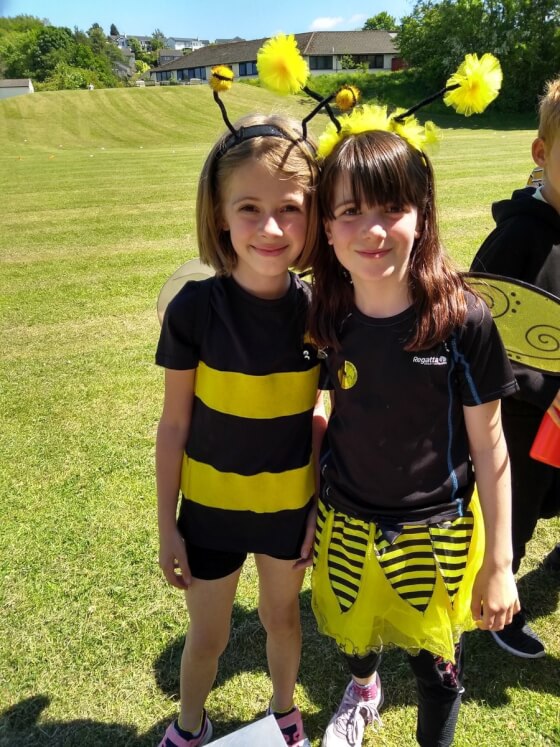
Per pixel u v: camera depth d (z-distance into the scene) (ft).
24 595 7.58
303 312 4.70
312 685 6.49
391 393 4.29
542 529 8.55
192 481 5.04
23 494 9.50
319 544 4.87
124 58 344.08
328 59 175.42
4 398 12.65
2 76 234.58
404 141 4.12
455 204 30.30
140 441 10.96
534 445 5.15
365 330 4.30
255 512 4.98
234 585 5.36
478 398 4.26
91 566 8.04
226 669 6.67
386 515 4.51
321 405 5.35
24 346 15.40
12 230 29.30
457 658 4.96
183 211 32.63
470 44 103.76
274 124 4.42
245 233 4.28
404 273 4.13
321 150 4.40
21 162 58.65
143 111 96.68
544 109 5.31
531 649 6.59
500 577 4.51
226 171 4.32
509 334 5.27
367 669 5.64
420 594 4.49
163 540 5.14
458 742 5.80
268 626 5.58
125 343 15.44
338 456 4.73
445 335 4.09
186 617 7.25
